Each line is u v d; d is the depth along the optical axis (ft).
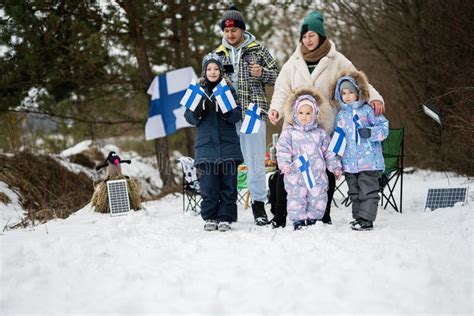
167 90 33.19
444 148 28.96
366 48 37.76
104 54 29.96
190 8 36.29
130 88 36.24
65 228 16.55
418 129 34.81
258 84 17.69
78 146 38.06
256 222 17.16
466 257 10.92
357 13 36.24
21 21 27.76
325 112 16.02
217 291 9.14
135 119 37.99
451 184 24.79
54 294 9.38
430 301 8.52
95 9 31.91
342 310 8.20
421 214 17.13
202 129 16.46
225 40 17.79
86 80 32.78
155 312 8.38
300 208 15.49
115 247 12.82
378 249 11.55
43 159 31.22
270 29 42.70
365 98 15.58
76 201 27.48
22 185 26.81
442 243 12.16
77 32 29.25
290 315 8.07
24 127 37.73
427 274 9.52
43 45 29.63
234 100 15.85
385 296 8.78
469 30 26.89
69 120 36.96
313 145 15.57
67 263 11.34
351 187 15.35
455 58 27.96
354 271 10.09
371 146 15.06
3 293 9.50
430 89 31.07
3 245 12.92
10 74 28.50
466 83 25.71
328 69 16.39
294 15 50.24
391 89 37.60
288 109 15.92
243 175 21.62
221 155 16.17
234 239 13.46
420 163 35.55
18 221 20.97
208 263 11.04
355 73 15.61
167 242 13.42
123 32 34.14
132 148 52.54
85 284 9.91
